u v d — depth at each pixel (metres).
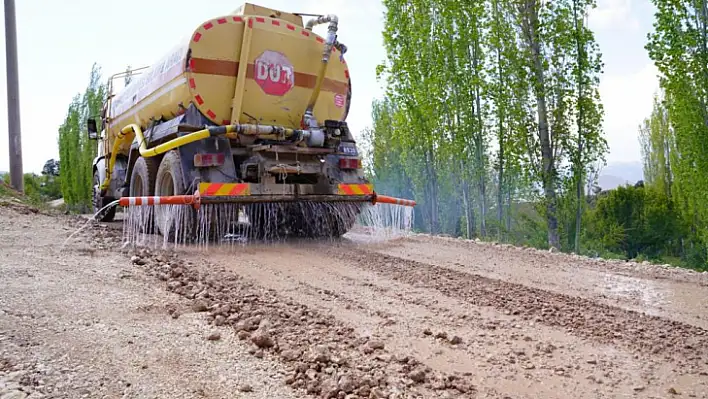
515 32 13.48
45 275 4.51
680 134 15.05
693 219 22.73
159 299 4.03
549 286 5.08
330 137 7.91
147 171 8.35
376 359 2.98
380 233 8.64
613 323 3.85
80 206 24.47
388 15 15.20
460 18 14.29
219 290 4.45
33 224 8.14
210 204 7.03
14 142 14.40
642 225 24.00
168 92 7.95
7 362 2.60
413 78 14.80
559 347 3.33
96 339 3.04
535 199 13.99
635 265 6.41
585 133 12.85
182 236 7.13
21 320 3.24
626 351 3.29
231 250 6.83
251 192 7.12
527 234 15.77
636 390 2.71
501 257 6.86
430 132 14.89
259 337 3.10
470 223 15.47
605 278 5.59
